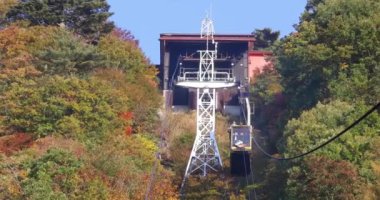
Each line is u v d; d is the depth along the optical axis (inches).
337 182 4313.5
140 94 5625.0
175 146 5669.3
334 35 5423.2
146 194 4298.7
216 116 6318.9
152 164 4840.1
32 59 5536.4
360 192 4271.7
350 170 4320.9
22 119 4847.4
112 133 4943.4
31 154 4347.9
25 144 4731.8
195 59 6569.9
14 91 4968.0
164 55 6683.1
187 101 6550.2
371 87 5108.3
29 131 4832.7
